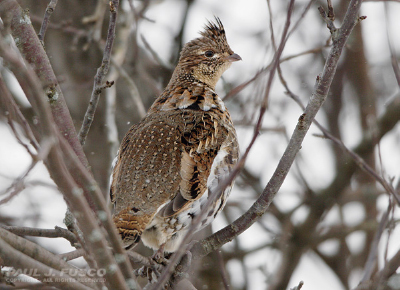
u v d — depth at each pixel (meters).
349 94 18.69
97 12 13.36
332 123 18.69
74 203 5.81
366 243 17.17
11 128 5.73
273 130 15.66
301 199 17.52
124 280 6.33
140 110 12.84
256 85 9.91
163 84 15.46
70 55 14.44
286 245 16.38
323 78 7.80
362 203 18.17
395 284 8.84
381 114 16.66
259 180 17.70
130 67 15.05
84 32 13.37
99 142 14.05
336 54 7.72
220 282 15.45
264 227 16.75
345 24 7.70
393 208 9.51
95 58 14.48
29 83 5.23
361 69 18.14
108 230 6.21
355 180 18.44
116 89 14.74
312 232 16.48
